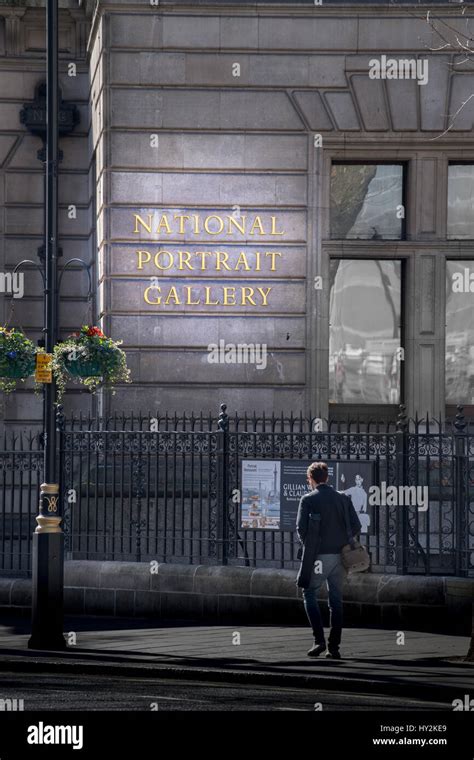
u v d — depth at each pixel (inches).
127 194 1173.1
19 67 1382.9
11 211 1387.8
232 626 904.9
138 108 1173.1
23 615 981.8
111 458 1058.7
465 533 892.0
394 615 886.4
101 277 1199.6
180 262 1173.1
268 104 1178.0
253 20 1175.0
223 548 947.3
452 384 1200.2
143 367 1169.4
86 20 1373.0
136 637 839.1
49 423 806.5
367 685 649.6
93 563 978.7
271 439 935.0
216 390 1173.1
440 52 1178.6
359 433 914.7
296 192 1179.3
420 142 1182.3
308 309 1176.8
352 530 753.0
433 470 1029.2
